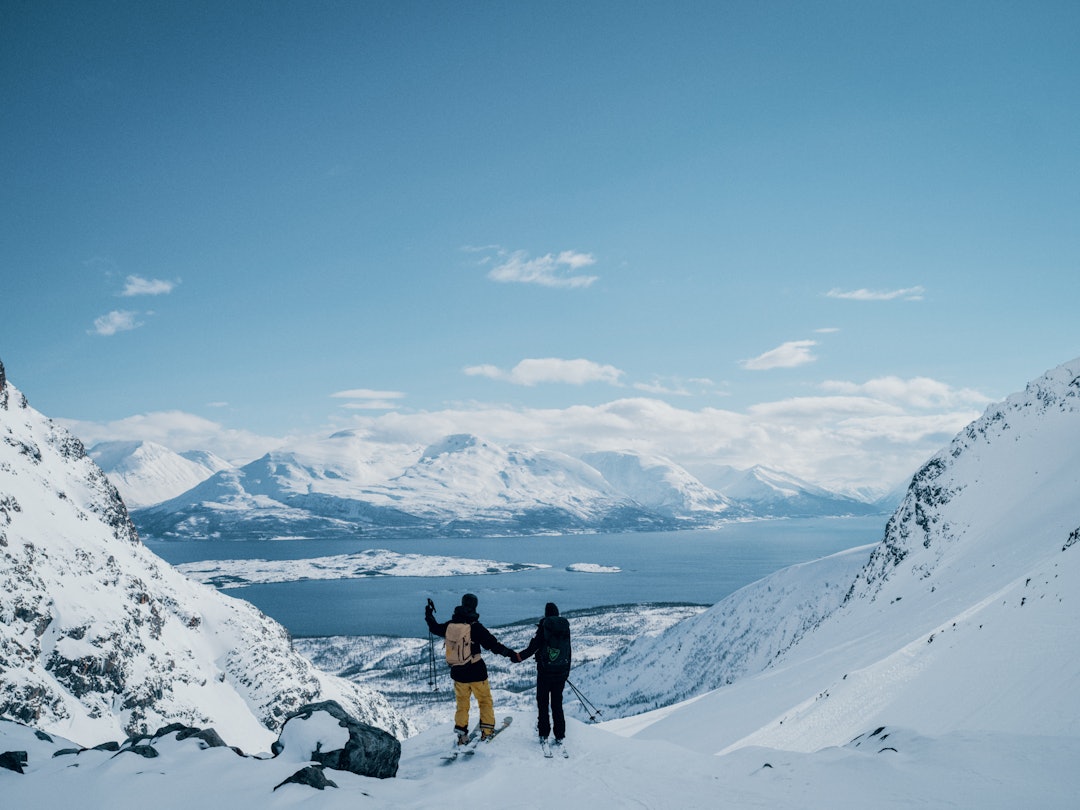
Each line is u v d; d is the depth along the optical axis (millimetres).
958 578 94188
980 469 132375
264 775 9773
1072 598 41906
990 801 10156
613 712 184500
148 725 119875
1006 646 41312
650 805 9945
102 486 177625
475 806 9695
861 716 45906
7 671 105438
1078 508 89062
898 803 10156
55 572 129250
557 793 10422
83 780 9469
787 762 12500
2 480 138750
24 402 178250
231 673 151625
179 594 163375
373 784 10414
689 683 194000
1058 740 13398
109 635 125500
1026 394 143500
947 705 38250
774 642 192375
